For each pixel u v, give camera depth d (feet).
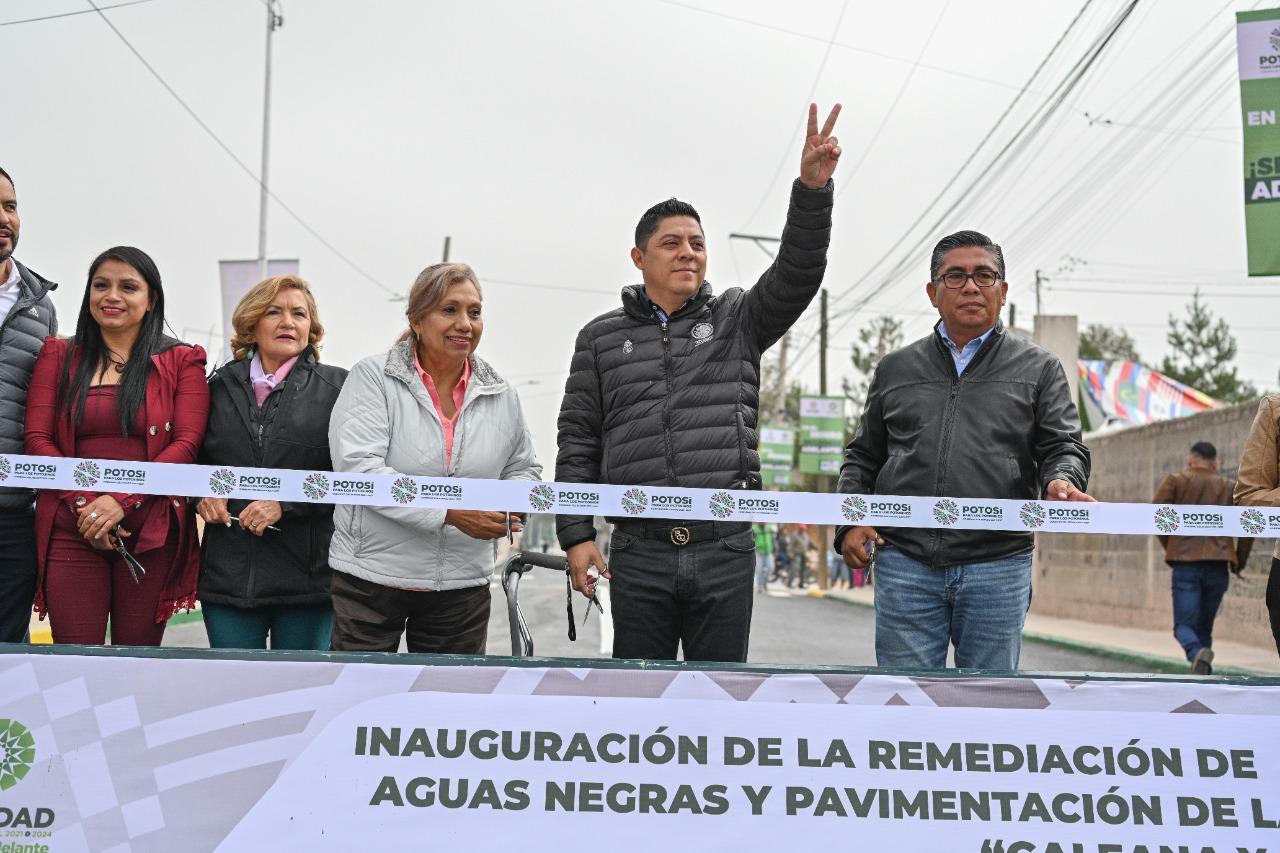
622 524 10.33
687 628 10.19
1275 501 10.89
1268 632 31.58
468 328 10.83
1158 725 8.39
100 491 9.05
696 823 8.12
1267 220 12.40
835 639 35.22
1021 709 8.41
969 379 10.71
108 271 10.80
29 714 8.19
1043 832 8.11
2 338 10.93
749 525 10.25
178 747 8.20
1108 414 71.31
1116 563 45.68
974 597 10.32
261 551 11.23
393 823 8.08
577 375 10.96
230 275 44.93
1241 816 8.19
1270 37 12.51
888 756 8.29
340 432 10.54
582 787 8.17
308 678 8.34
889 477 10.89
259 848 8.02
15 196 10.97
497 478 11.16
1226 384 125.08
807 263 10.16
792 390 149.69
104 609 10.61
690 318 10.59
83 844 8.03
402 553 10.36
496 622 34.19
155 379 11.02
